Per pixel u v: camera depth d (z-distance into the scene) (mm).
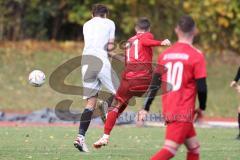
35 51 81312
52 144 36344
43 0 85438
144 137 43125
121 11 83812
